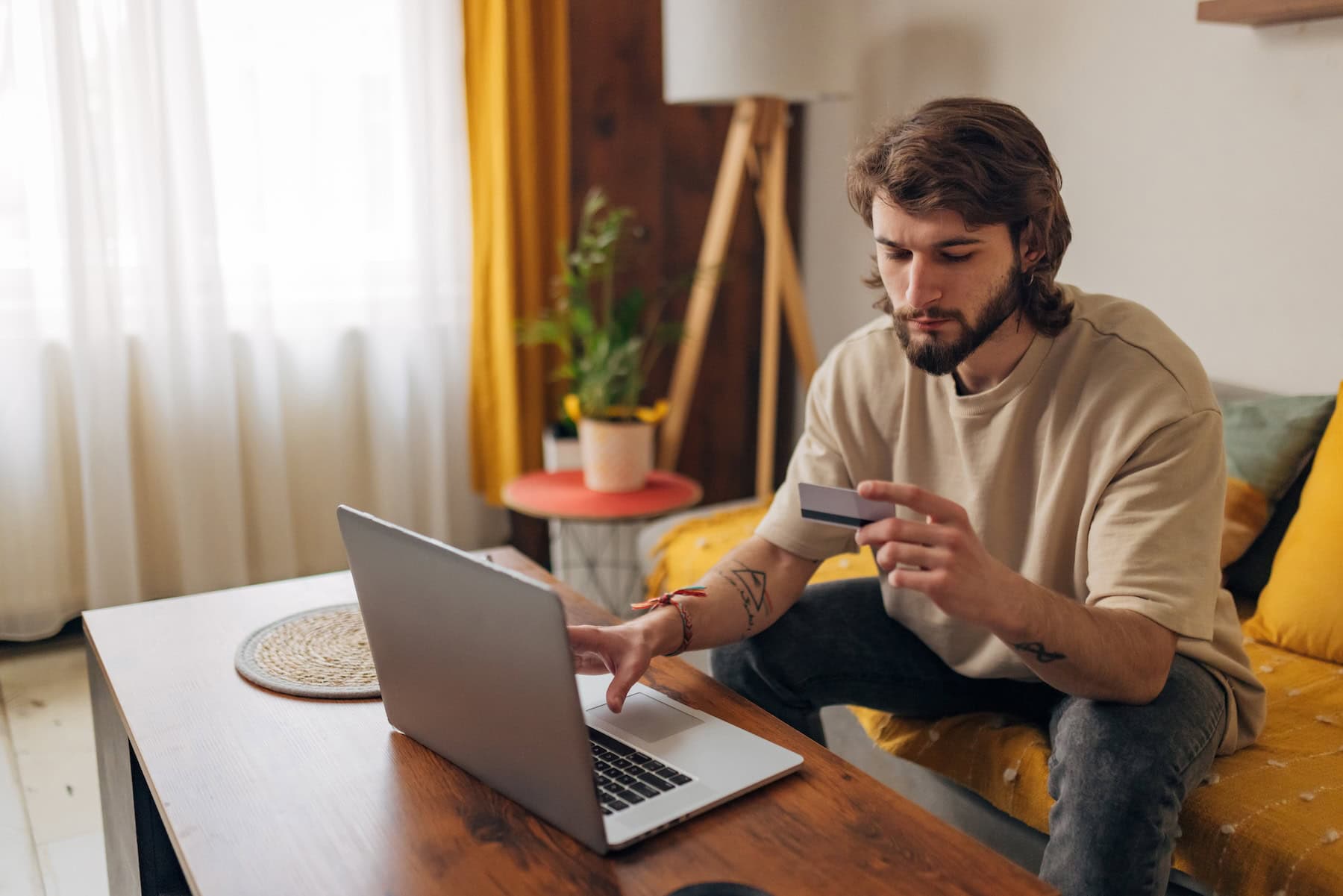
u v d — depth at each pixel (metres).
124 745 1.27
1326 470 1.71
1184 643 1.20
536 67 2.91
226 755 1.10
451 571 0.96
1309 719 1.45
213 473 2.73
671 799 0.99
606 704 1.19
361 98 2.77
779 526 1.45
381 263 2.84
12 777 2.02
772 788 1.03
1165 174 2.18
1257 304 2.05
